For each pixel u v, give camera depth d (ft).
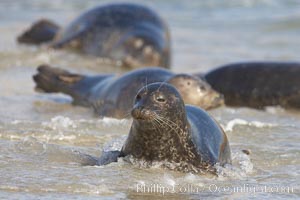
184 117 111.45
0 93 171.53
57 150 119.03
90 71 202.90
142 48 215.72
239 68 179.93
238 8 320.29
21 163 111.45
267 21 293.43
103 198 98.73
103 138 129.39
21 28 265.95
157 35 220.64
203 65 218.59
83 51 225.56
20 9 304.09
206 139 113.70
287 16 298.56
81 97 163.43
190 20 298.56
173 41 258.37
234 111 163.12
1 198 96.68
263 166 116.88
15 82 184.03
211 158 111.55
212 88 164.96
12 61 208.23
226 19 300.81
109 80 161.07
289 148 127.34
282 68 178.19
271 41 262.88
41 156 115.55
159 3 324.39
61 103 165.48
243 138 134.72
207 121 117.08
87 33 226.58
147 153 111.65
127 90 151.43
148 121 108.37
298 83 174.91
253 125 144.05
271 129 142.31
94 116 153.69
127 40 219.00
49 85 170.19
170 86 112.16
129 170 109.60
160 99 110.11
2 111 152.56
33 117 147.95
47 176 105.81
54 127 136.36
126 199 98.73
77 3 319.88
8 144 121.29
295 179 110.63
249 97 176.45
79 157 115.55
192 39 263.29
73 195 99.25
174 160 111.34
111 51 219.82
